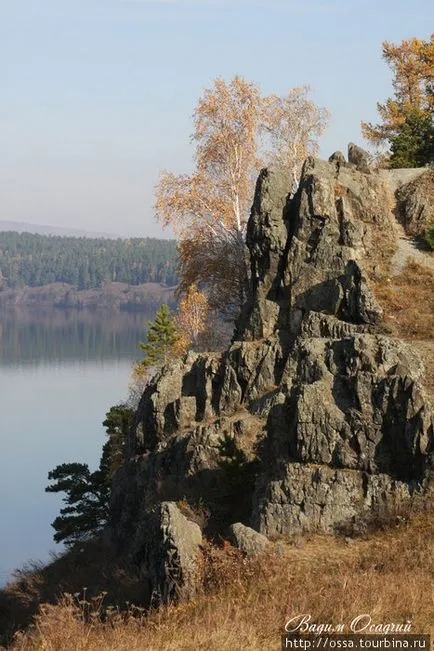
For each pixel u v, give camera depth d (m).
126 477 37.34
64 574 36.50
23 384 182.62
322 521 25.95
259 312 35.41
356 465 26.50
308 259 35.53
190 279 51.81
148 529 26.28
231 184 51.50
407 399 26.19
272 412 28.78
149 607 22.62
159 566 23.70
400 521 24.83
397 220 39.22
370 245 36.53
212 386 34.97
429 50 58.62
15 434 128.00
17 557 73.12
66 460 110.69
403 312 33.28
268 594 19.80
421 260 36.41
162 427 35.66
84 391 170.88
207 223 51.78
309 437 26.98
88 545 39.66
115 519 37.41
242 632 16.44
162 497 31.92
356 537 25.16
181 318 56.66
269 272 36.31
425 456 25.56
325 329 33.09
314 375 29.31
